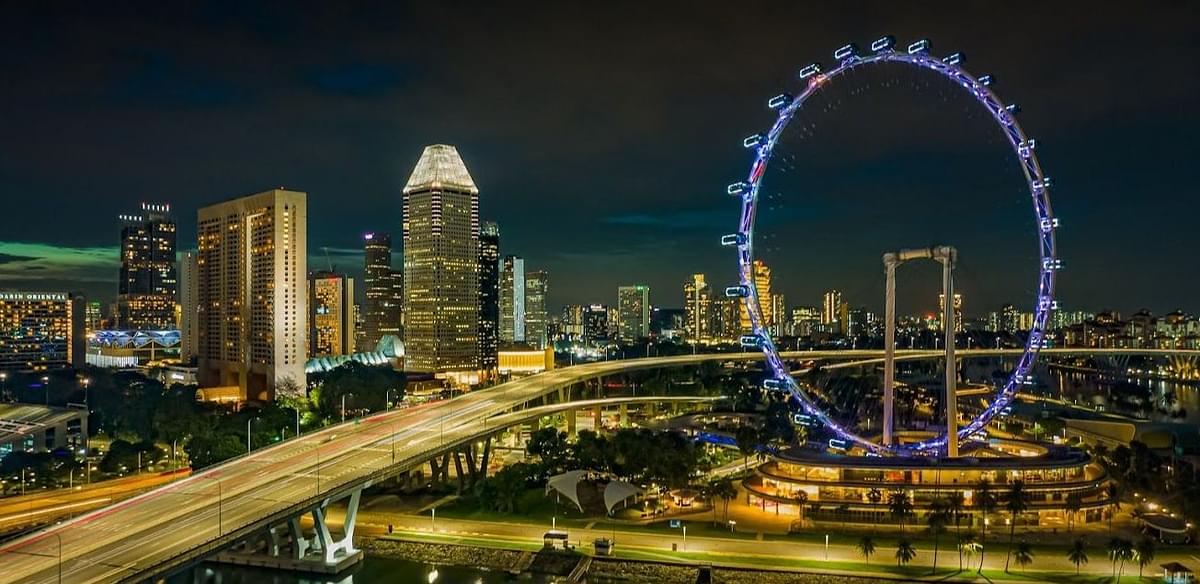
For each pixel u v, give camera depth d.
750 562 186.50
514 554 196.50
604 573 184.62
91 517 162.00
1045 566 182.12
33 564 134.25
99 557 137.50
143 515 162.88
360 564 194.62
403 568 192.00
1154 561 184.00
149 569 132.50
